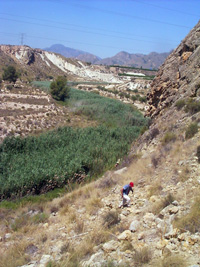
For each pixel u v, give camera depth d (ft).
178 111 65.05
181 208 33.71
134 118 210.59
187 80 71.87
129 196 45.73
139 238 31.24
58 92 248.73
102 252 30.99
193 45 77.05
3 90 231.09
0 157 103.91
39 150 118.32
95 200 49.44
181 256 25.93
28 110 184.96
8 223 52.85
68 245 35.53
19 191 77.71
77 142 129.49
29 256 36.17
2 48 573.33
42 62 618.03
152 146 62.85
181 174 42.68
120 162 80.43
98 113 217.15
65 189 81.41
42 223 48.88
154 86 87.51
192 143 49.60
